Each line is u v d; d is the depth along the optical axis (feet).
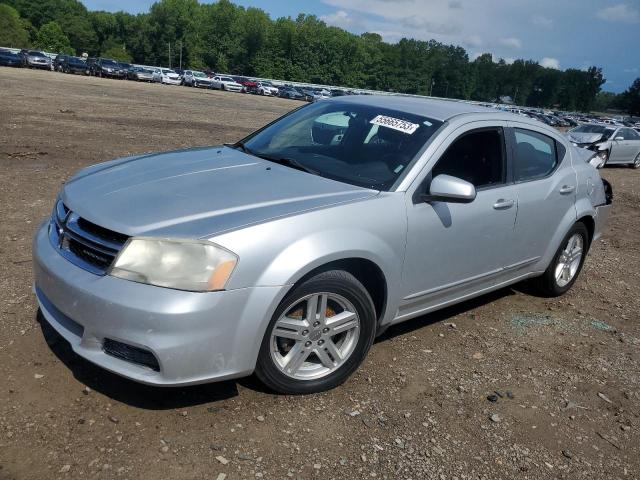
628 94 540.11
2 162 28.99
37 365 10.66
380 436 9.96
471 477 9.30
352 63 437.99
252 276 9.34
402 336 13.82
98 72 184.65
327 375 10.93
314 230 10.04
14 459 8.41
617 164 66.44
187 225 9.42
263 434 9.59
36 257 10.39
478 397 11.59
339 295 10.59
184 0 434.71
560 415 11.39
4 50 192.85
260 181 11.35
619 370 13.56
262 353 9.92
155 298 8.84
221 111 88.12
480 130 13.57
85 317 9.19
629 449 10.61
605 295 18.74
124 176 11.56
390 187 11.68
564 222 16.12
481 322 15.28
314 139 13.67
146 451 8.87
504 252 14.30
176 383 9.09
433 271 12.41
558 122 219.61
